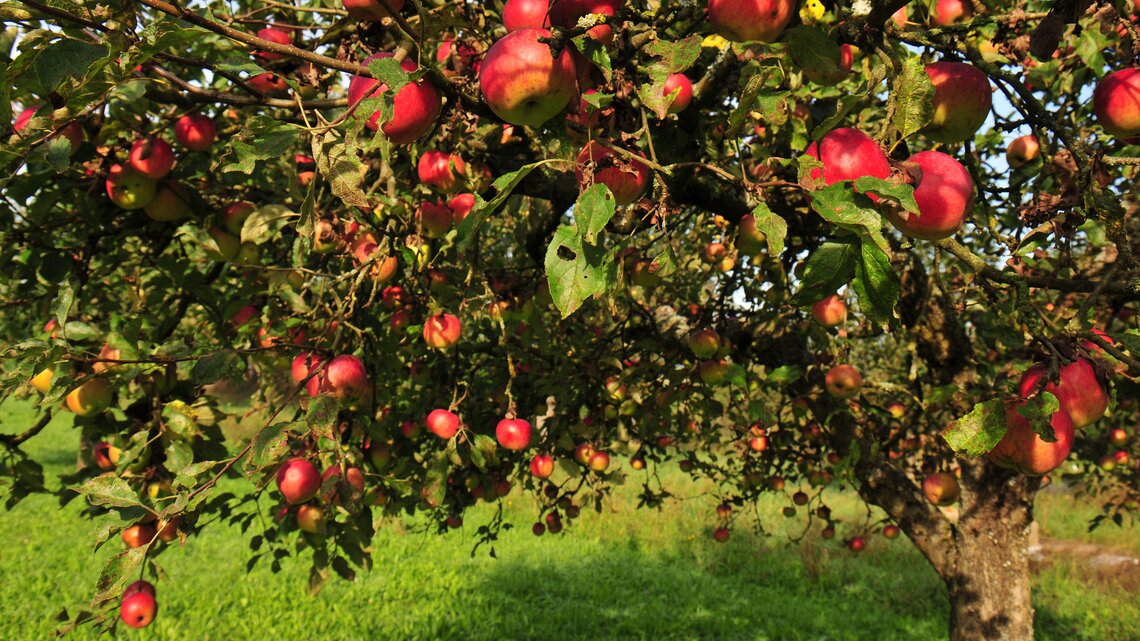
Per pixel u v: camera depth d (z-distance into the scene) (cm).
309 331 255
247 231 209
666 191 133
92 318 255
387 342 281
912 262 314
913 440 439
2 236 215
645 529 1080
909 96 117
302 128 127
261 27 217
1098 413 132
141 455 213
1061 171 155
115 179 202
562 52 123
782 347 350
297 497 203
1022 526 341
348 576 245
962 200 120
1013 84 132
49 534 945
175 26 125
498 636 695
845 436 337
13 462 234
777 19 134
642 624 729
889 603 830
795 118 159
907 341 330
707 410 349
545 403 396
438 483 268
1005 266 157
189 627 671
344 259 259
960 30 141
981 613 333
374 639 673
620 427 354
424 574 865
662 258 137
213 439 223
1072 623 762
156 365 201
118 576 164
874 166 117
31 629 632
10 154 147
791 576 916
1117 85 139
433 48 204
